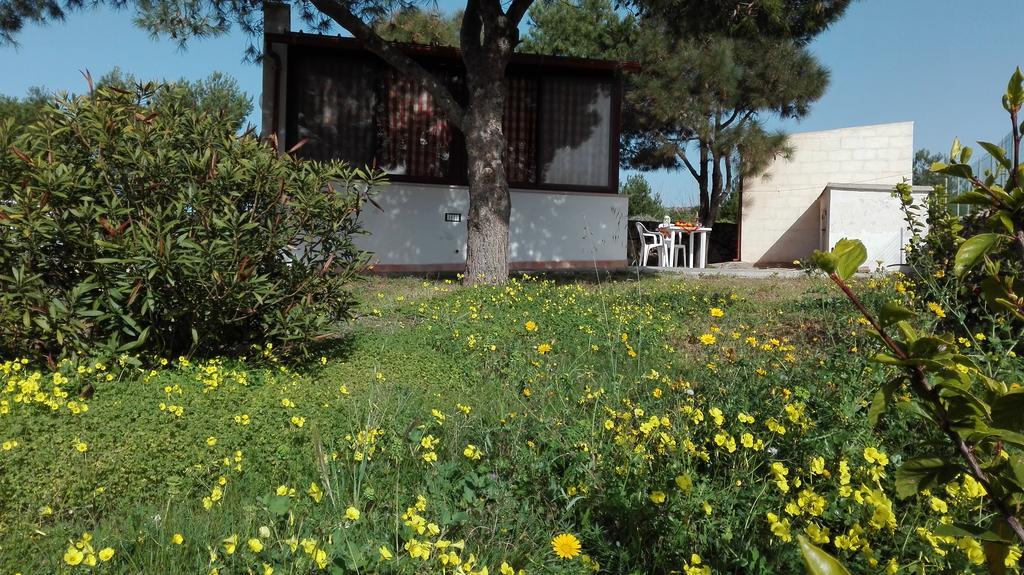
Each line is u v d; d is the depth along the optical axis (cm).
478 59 1074
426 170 1338
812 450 321
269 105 1277
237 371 536
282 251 570
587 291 1008
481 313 812
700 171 2206
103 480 350
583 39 2406
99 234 514
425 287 1031
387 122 1316
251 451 383
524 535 305
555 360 581
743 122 1938
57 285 541
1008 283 140
